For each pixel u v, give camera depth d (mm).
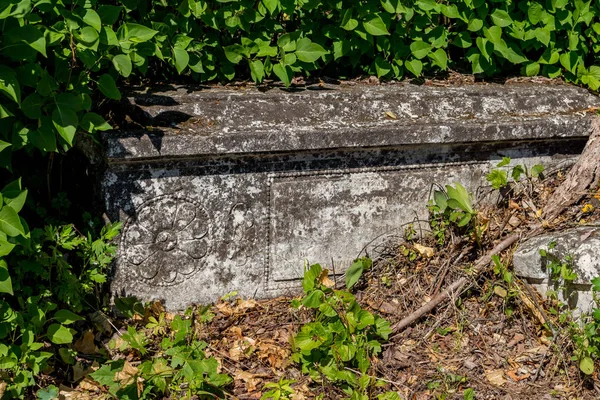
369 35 3986
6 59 3252
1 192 3143
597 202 3863
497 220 3932
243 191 3670
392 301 3754
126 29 3463
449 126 3807
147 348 3520
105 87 3400
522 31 4180
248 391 3379
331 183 3770
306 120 3723
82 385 3377
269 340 3574
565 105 4098
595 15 4227
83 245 3484
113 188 3539
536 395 3381
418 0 3979
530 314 3645
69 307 3510
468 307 3707
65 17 3295
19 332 3363
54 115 3270
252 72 3828
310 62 3955
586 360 3391
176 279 3674
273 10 3760
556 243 3604
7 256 3408
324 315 3514
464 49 4352
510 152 3982
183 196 3611
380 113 3826
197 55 3820
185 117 3633
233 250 3711
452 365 3502
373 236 3869
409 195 3881
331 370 3369
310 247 3799
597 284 3348
